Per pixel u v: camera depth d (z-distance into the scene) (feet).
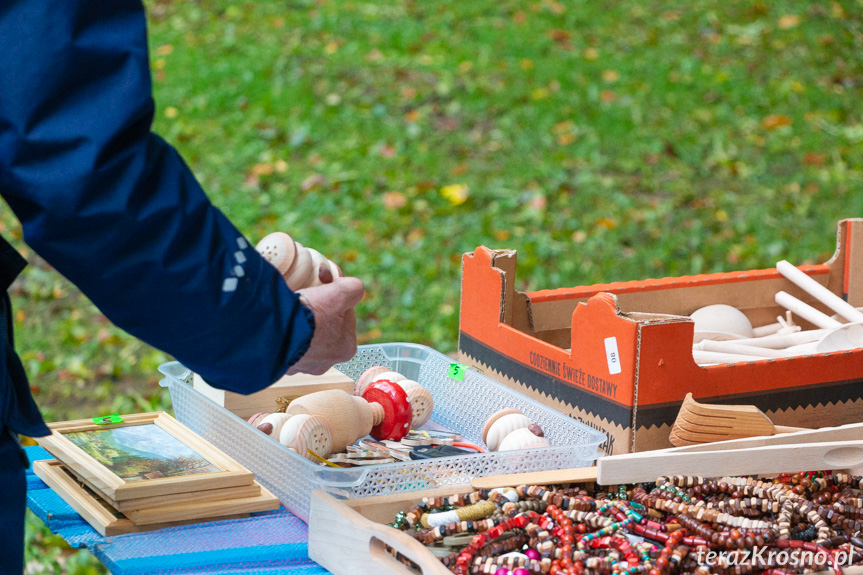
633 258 16.63
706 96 22.43
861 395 5.58
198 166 18.92
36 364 13.74
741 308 7.45
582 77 22.86
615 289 6.89
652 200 18.54
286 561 4.23
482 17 25.49
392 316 14.88
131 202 3.05
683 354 5.00
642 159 19.95
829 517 4.35
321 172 18.85
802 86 23.04
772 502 4.41
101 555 4.09
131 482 4.36
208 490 4.47
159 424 5.25
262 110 20.76
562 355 5.44
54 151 2.96
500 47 24.00
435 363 6.26
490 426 5.23
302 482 4.45
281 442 4.78
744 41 24.85
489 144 20.13
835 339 6.19
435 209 17.80
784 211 18.39
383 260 16.21
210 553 4.11
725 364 5.14
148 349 14.20
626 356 4.95
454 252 16.51
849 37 25.25
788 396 5.36
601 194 18.61
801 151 20.58
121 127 3.00
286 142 19.79
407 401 5.38
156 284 3.17
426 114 21.04
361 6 25.63
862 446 4.87
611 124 21.12
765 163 20.06
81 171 2.95
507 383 5.99
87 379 13.51
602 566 3.85
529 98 21.89
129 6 3.10
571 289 6.77
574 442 5.05
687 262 16.62
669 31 25.22
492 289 6.11
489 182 18.79
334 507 4.09
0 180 3.00
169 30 23.85
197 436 5.03
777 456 4.77
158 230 3.14
